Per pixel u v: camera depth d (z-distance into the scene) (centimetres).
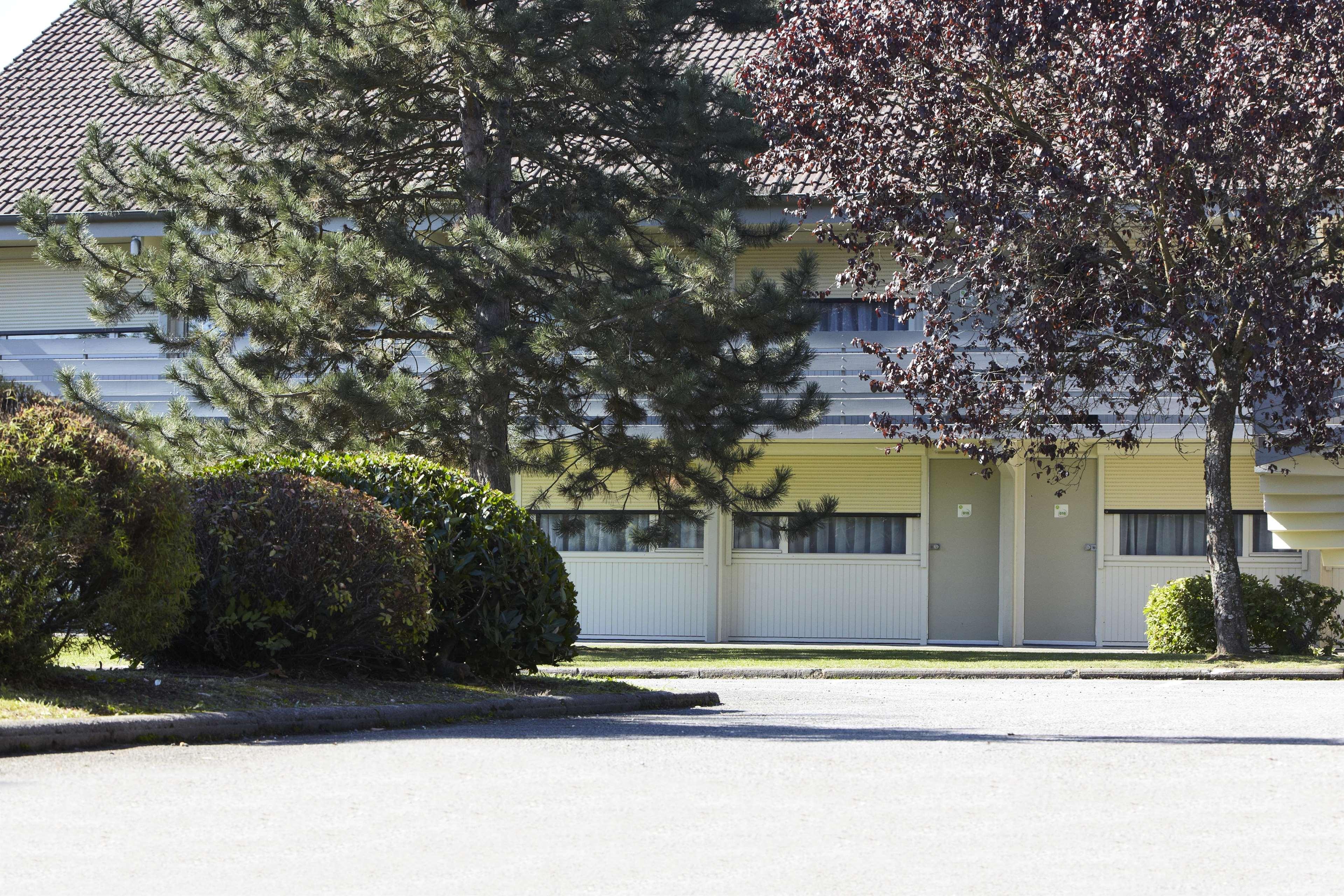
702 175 2214
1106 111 1864
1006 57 1975
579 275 2152
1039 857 599
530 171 2395
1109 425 2583
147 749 880
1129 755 923
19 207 2272
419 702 1154
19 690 973
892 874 567
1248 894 541
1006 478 2680
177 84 2355
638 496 2758
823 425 2614
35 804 683
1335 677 1855
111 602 1020
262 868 566
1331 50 1861
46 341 2827
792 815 689
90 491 1006
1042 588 2747
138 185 2303
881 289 2692
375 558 1202
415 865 574
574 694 1316
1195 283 1975
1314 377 1977
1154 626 2292
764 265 2775
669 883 550
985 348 2594
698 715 1293
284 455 1386
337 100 2212
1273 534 2470
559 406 2117
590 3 2119
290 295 2075
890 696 1573
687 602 2770
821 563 2772
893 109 2130
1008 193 1988
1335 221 1995
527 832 641
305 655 1214
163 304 2148
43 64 3384
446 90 2244
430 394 2073
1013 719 1245
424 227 2447
